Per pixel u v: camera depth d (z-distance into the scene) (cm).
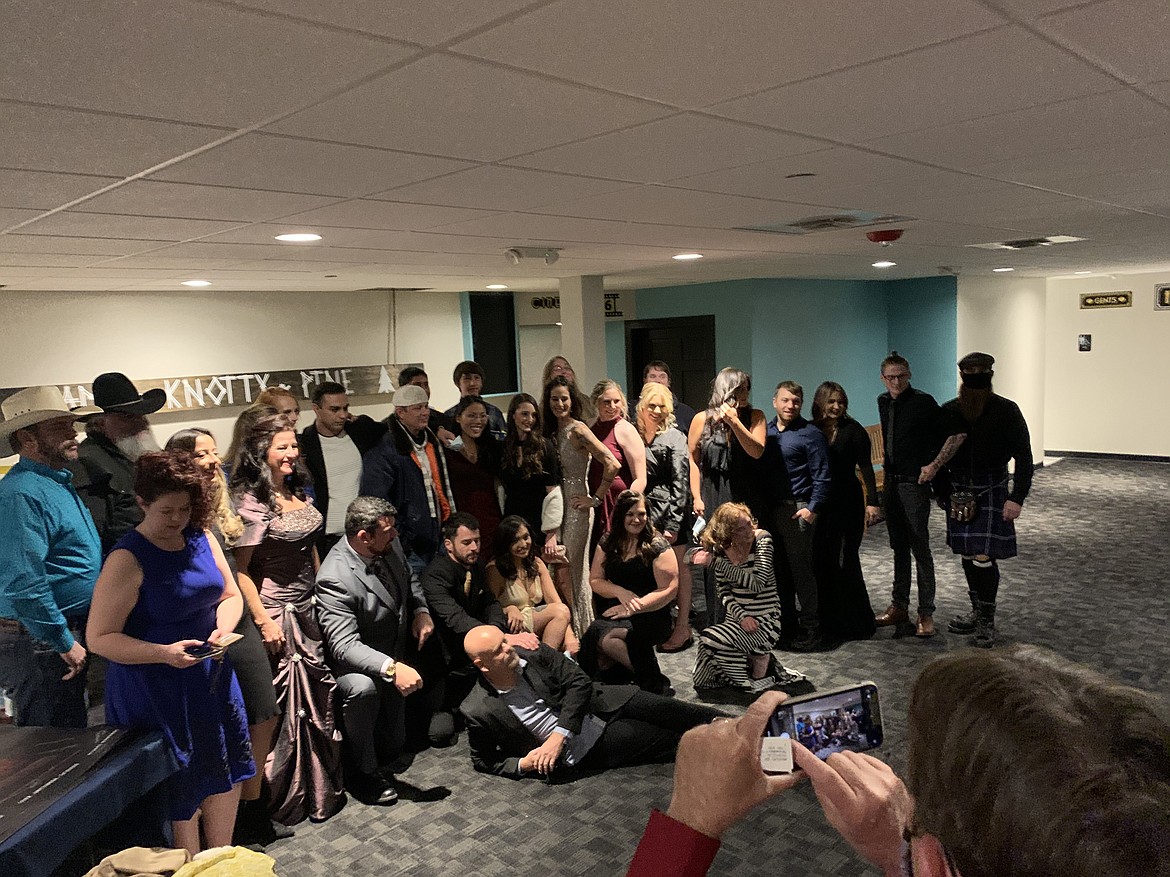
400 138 191
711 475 462
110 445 324
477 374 518
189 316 627
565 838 277
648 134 200
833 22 129
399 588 331
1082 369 1054
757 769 64
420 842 278
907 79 162
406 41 128
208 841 248
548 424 436
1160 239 528
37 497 252
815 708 101
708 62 146
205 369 638
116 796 189
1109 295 1020
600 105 172
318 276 539
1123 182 303
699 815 65
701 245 463
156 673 221
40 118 158
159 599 223
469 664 359
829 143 219
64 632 253
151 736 208
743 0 117
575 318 659
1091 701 43
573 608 416
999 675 45
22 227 282
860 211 356
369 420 405
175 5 109
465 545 350
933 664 49
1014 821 39
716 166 244
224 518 278
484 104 166
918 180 283
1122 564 570
